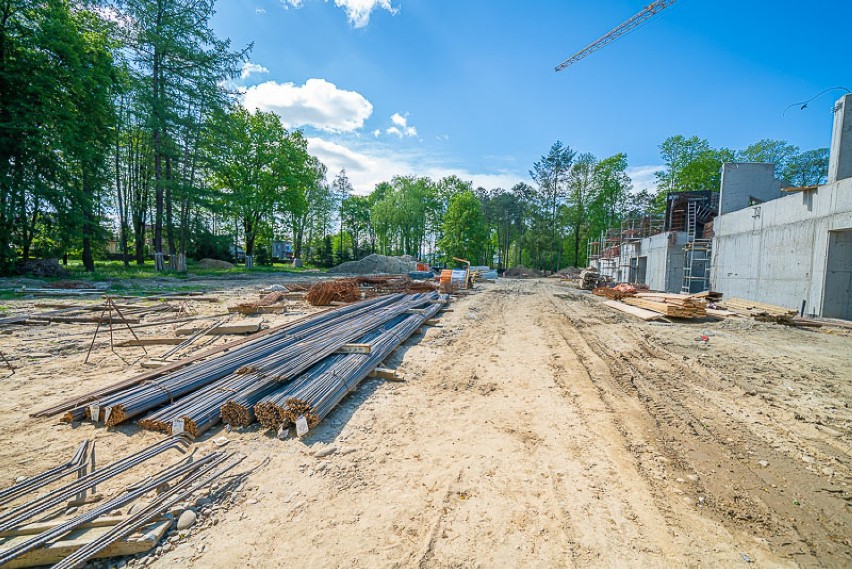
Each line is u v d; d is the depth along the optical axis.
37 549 2.05
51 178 17.64
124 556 2.14
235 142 26.36
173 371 5.05
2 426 3.58
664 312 11.28
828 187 11.66
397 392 4.85
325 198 51.19
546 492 2.81
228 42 22.81
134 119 24.70
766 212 14.43
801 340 8.66
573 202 48.47
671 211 25.70
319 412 3.72
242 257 43.91
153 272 22.47
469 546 2.25
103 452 3.17
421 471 3.05
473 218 49.53
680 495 2.82
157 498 2.50
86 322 8.41
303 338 6.74
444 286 19.81
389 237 57.25
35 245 20.75
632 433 3.83
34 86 15.97
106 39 20.05
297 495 2.69
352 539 2.28
